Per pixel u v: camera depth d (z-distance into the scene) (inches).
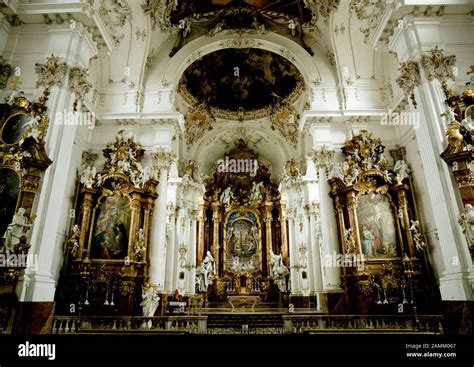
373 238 493.7
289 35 650.2
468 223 268.2
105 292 479.2
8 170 292.2
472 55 333.1
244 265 930.7
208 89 856.3
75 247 480.4
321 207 526.6
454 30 342.0
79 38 345.1
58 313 454.9
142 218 530.9
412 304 452.4
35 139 294.5
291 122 847.7
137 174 540.7
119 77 598.2
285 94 828.6
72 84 333.4
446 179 297.9
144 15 574.2
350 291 470.0
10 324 252.7
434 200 307.1
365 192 509.0
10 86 328.2
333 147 557.9
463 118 302.5
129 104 585.3
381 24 367.9
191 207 868.6
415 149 516.4
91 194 521.7
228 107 898.7
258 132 927.0
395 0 343.3
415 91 333.7
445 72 321.7
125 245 507.2
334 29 585.0
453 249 281.1
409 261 468.4
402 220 497.7
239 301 851.4
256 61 806.5
